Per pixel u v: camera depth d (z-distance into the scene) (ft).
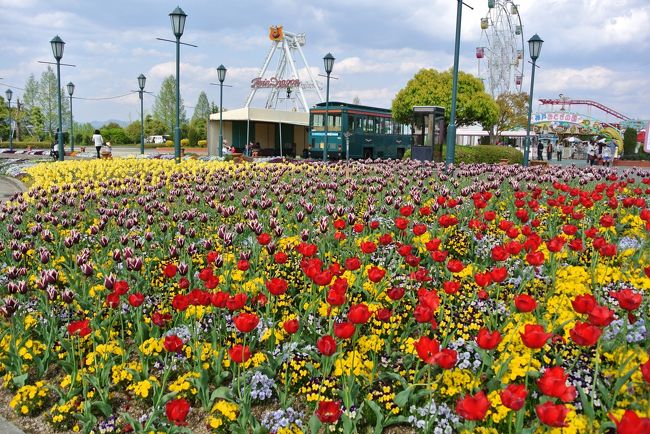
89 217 36.86
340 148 116.47
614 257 23.39
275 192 39.09
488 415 12.92
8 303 16.07
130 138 313.73
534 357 14.93
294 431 13.23
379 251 25.72
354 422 12.99
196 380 14.79
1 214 32.22
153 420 13.80
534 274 21.24
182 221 32.65
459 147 102.53
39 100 310.04
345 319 18.39
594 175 46.98
